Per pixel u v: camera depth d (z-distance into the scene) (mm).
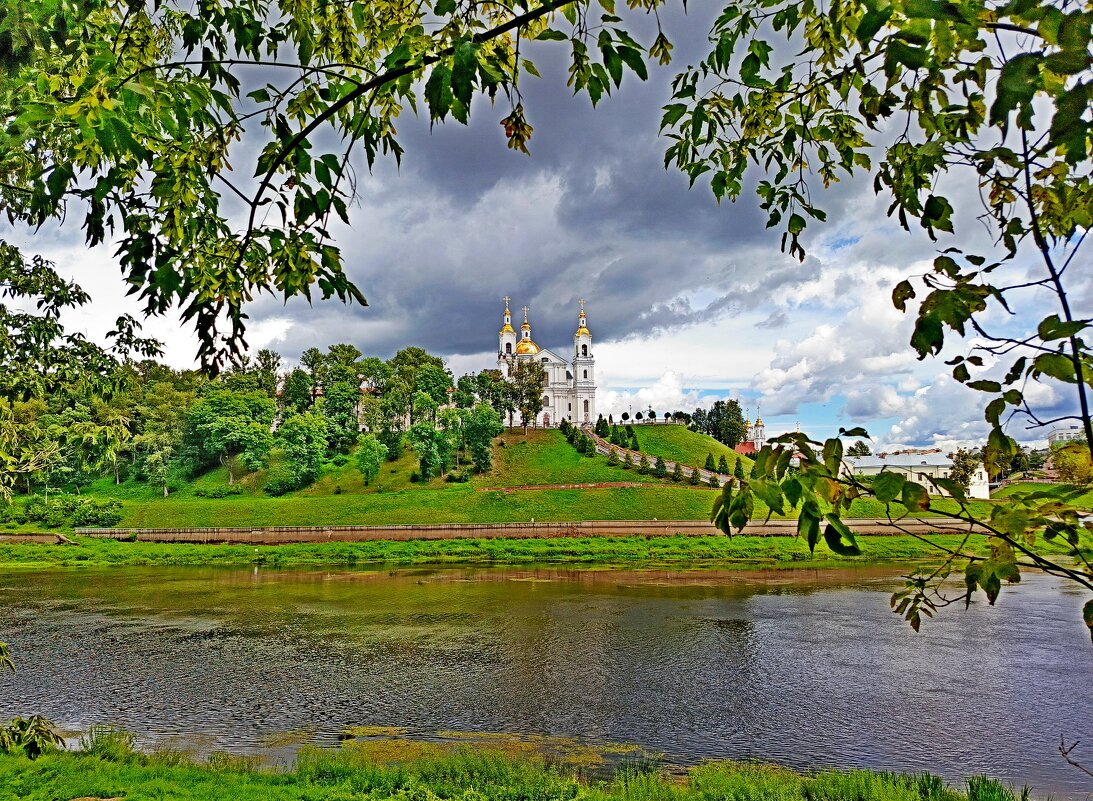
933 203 2990
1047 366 2057
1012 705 17656
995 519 2285
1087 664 21453
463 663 21703
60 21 4254
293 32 3867
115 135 2645
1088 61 1589
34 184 4102
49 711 17391
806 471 2334
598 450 91625
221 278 3279
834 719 16703
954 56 2033
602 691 18844
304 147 3361
